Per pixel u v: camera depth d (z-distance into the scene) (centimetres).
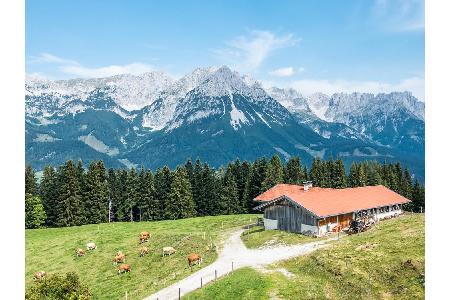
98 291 5303
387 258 4178
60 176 12294
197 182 13138
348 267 4188
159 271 5584
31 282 6069
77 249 7162
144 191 12594
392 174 13500
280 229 7050
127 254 6650
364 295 3619
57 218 11825
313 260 4669
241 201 13400
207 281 4512
